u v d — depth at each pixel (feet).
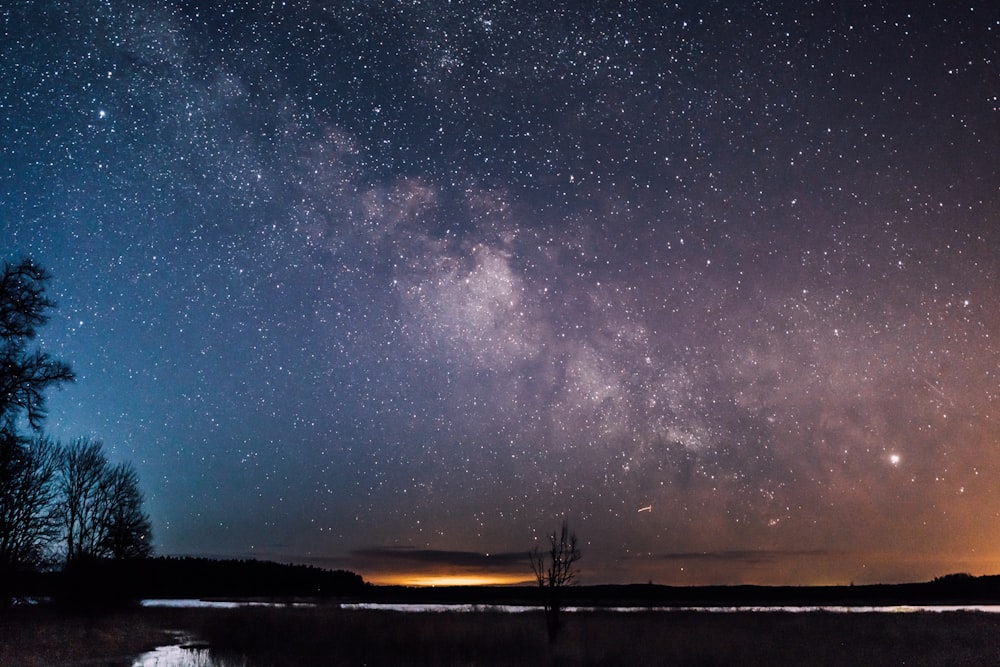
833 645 77.05
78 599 120.06
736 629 93.81
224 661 76.02
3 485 90.12
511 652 76.89
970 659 67.41
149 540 134.51
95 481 126.52
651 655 71.10
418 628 97.50
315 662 73.87
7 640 82.28
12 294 76.43
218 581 262.47
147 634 101.71
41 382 78.74
